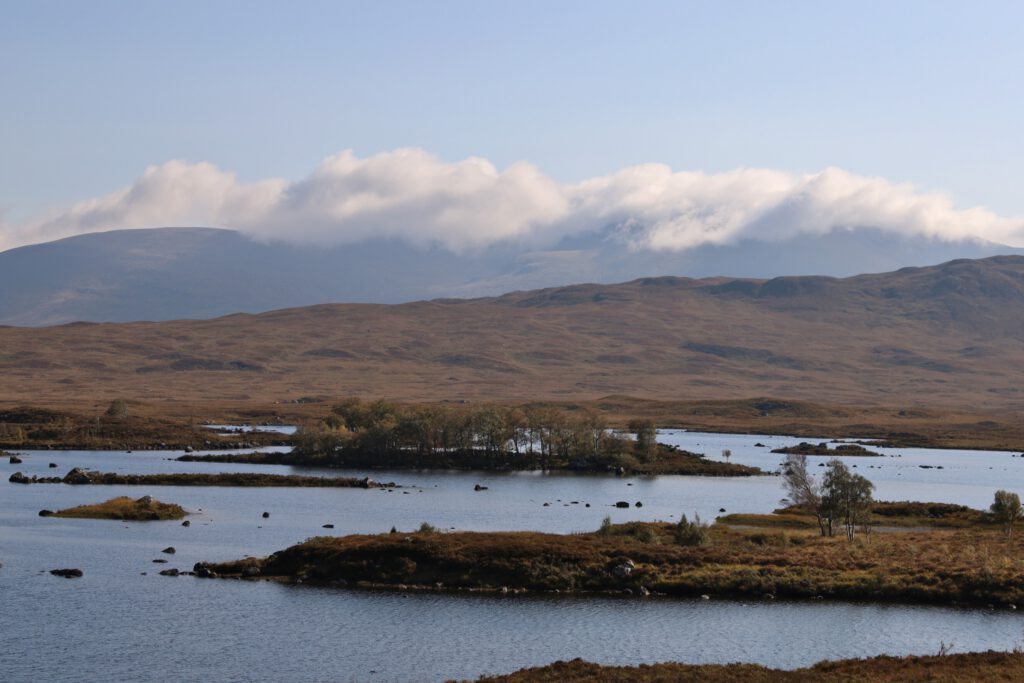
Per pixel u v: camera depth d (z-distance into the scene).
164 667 88.00
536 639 96.44
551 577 117.06
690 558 123.25
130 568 127.75
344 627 100.19
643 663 88.06
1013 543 141.88
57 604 108.56
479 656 91.25
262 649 93.25
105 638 96.38
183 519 174.00
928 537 151.12
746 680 76.75
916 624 101.75
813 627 100.62
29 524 163.75
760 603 110.12
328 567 122.44
